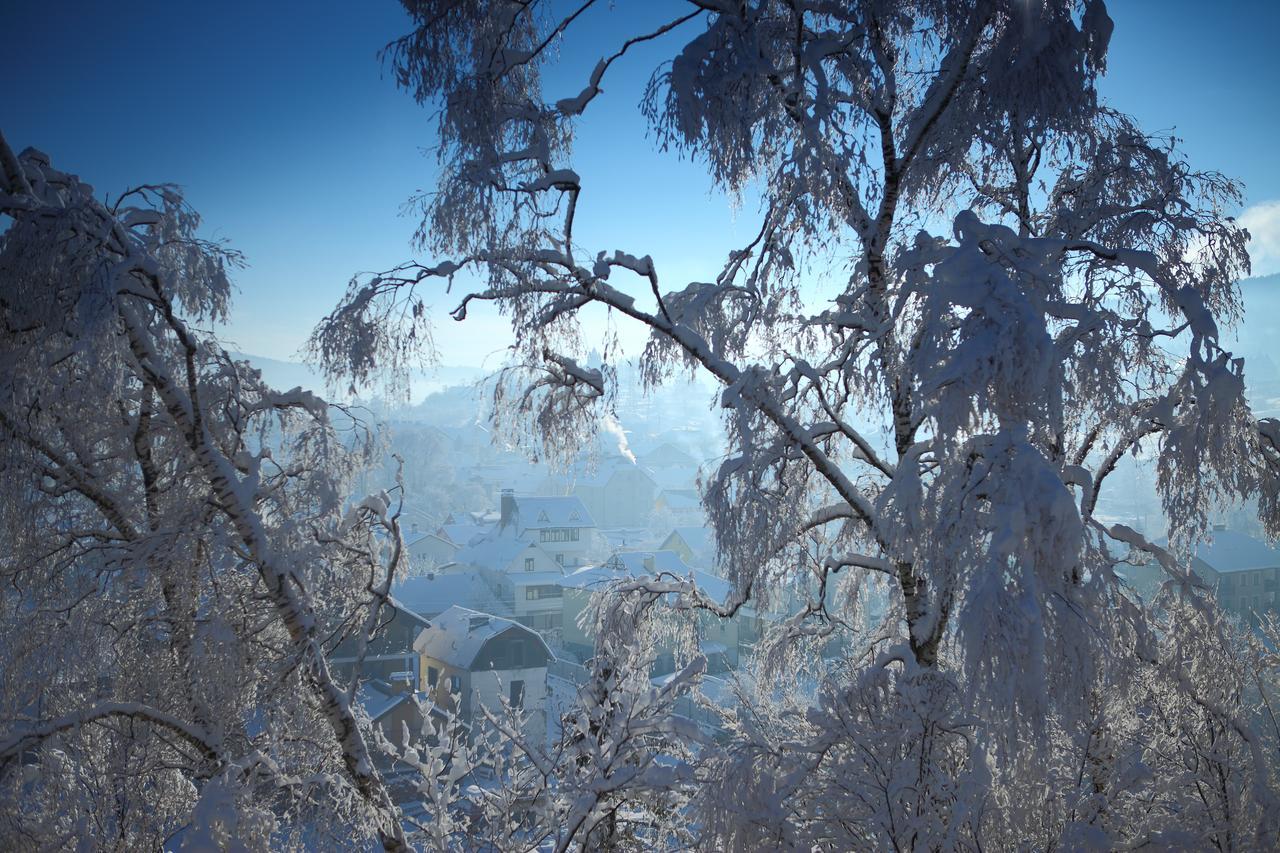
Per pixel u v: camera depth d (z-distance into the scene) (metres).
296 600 8.05
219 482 7.89
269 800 7.67
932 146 7.81
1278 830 6.72
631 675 8.52
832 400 8.77
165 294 7.68
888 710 6.55
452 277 7.13
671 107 6.71
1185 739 7.49
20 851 7.63
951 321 5.77
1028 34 6.26
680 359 8.77
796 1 6.98
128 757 8.59
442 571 47.22
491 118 7.18
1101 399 7.02
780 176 7.17
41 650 8.08
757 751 6.66
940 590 5.76
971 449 5.71
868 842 6.32
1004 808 6.29
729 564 7.64
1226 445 6.49
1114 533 8.07
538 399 8.73
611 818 8.03
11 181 7.26
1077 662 5.25
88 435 8.54
